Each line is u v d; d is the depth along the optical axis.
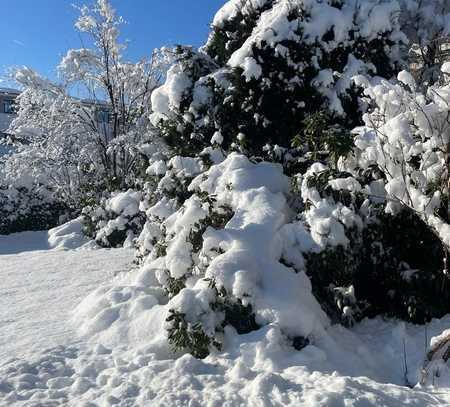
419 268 5.08
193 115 7.45
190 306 4.43
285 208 5.49
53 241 13.16
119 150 14.81
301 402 3.19
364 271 5.13
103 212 11.59
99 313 5.14
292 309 4.33
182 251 5.17
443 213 4.62
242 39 7.85
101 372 3.98
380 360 4.32
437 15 10.78
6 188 16.80
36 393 3.63
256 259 4.70
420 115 4.54
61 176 15.98
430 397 3.37
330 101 6.72
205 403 3.30
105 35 15.78
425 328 4.56
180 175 6.62
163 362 4.00
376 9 7.02
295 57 6.82
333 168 5.31
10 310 6.05
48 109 15.46
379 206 5.07
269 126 7.02
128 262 8.42
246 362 4.07
